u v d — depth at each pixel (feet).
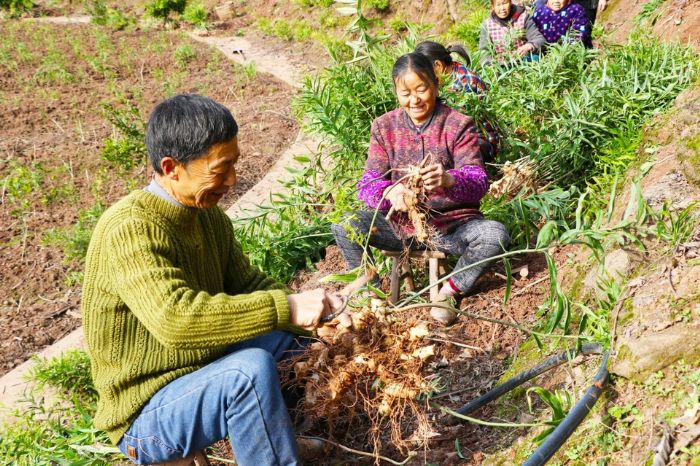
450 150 11.59
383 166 11.88
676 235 9.23
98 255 7.59
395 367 8.24
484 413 9.34
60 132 29.12
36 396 13.48
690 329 7.72
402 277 12.34
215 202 7.85
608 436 7.45
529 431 8.51
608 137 15.66
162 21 52.24
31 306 17.87
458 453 8.67
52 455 10.62
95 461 10.27
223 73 38.09
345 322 8.43
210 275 8.50
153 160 7.54
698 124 11.84
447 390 10.14
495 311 11.67
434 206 11.64
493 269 12.88
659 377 7.57
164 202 7.72
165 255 7.60
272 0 50.93
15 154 26.71
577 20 21.81
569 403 8.35
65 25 53.52
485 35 22.25
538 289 12.00
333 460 9.08
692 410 7.02
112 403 7.91
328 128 16.25
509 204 13.67
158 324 7.19
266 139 26.71
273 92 33.76
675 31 21.40
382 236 11.66
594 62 19.21
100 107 32.68
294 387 8.68
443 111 11.62
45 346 16.08
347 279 10.60
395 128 11.83
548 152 15.19
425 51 15.42
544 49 21.44
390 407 8.23
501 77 17.94
